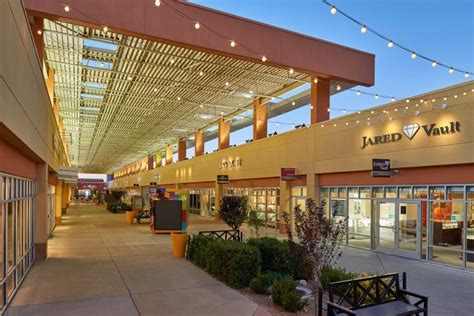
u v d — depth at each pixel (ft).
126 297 23.44
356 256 41.11
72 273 30.01
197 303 22.31
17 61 18.33
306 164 57.06
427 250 38.06
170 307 21.56
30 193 32.30
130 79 57.41
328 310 17.74
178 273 30.19
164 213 59.41
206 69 55.67
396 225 42.19
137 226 71.15
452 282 29.22
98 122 99.35
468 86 34.47
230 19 46.70
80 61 53.88
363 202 47.32
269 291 24.25
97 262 34.68
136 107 79.00
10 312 20.57
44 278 28.27
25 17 20.92
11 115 16.87
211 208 97.66
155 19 41.88
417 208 39.60
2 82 14.61
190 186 114.73
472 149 33.81
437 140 37.11
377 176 40.91
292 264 27.84
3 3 14.64
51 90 56.29
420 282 29.17
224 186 89.61
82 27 43.21
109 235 56.29
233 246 27.43
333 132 51.62
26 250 29.81
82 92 69.56
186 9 43.83
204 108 80.38
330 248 21.65
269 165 67.87
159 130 109.60
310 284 26.21
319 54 53.72
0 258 20.34
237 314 20.47
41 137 30.96
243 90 66.49
